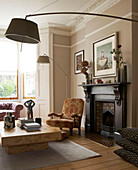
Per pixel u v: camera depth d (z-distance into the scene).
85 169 1.89
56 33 6.11
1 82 6.16
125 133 2.05
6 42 6.14
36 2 4.46
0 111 5.18
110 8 4.13
